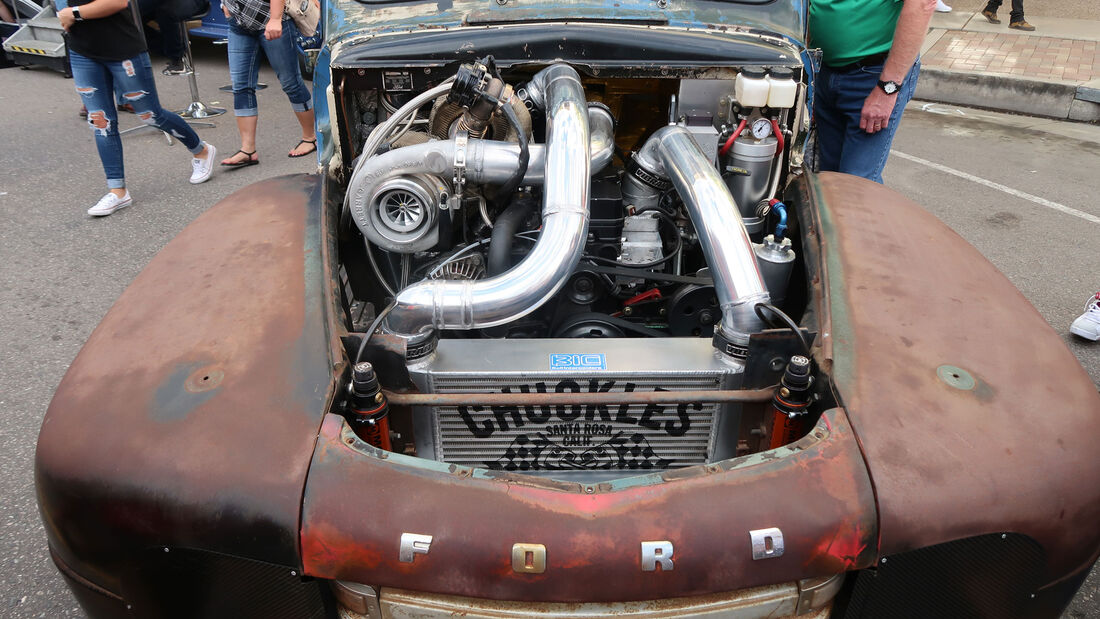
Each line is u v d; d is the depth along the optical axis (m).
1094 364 3.36
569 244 1.83
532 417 1.80
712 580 1.31
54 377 3.23
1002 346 1.67
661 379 1.78
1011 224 4.82
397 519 1.32
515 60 2.34
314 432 1.43
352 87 2.41
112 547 1.40
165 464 1.39
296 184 2.37
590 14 2.48
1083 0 10.05
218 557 1.37
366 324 2.44
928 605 1.44
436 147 2.09
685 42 2.34
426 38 2.38
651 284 2.40
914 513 1.33
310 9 5.28
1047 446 1.45
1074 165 5.95
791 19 2.57
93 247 4.43
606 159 2.28
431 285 1.78
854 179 2.42
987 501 1.36
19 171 5.61
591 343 1.87
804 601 1.38
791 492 1.35
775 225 2.44
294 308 1.73
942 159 6.07
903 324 1.71
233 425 1.44
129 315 1.77
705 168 2.03
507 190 2.19
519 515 1.32
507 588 1.31
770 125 2.33
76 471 1.41
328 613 1.42
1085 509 1.42
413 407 1.78
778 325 1.89
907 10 3.00
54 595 2.20
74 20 4.32
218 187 5.34
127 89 4.69
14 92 7.75
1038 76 7.52
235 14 5.15
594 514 1.32
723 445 1.86
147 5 6.73
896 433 1.43
